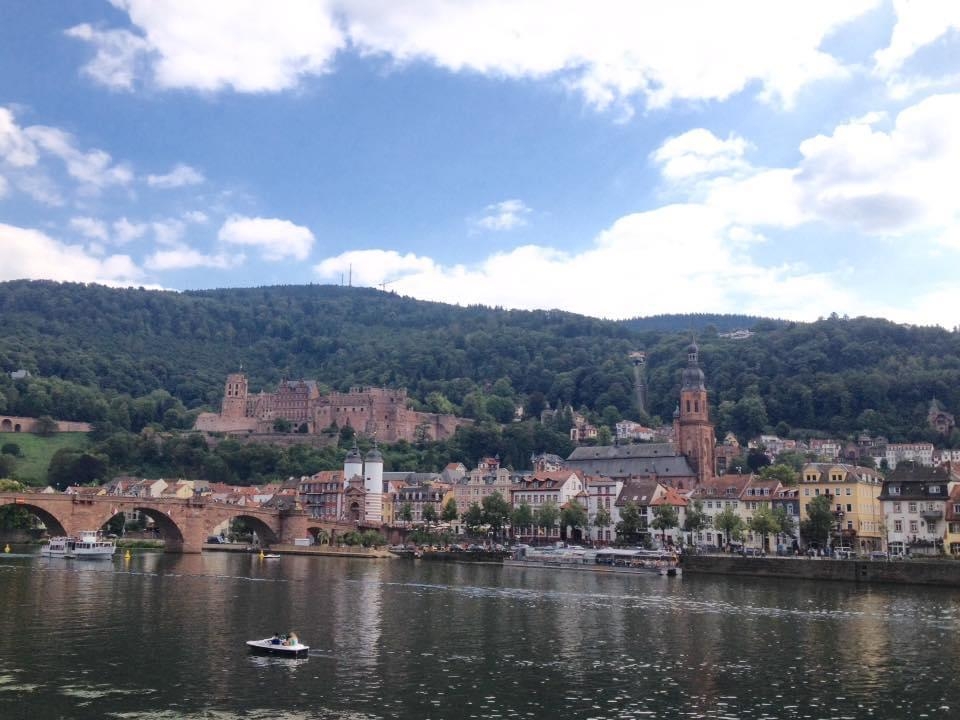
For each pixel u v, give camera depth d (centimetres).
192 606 12769
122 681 7938
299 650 9088
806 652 9800
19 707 7081
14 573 17412
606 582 18300
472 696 7669
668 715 7231
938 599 14938
